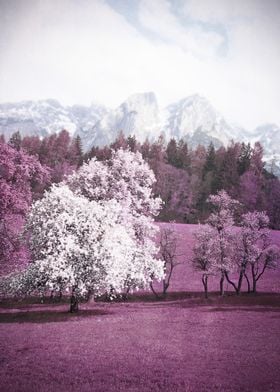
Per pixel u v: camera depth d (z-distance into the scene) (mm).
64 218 31328
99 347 22453
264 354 21359
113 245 31531
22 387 16391
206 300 44281
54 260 30672
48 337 24688
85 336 25016
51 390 16062
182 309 37500
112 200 36125
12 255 37125
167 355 21062
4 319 31109
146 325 28781
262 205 110375
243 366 19344
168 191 119062
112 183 43406
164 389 16219
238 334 26000
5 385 16625
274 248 52656
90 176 42812
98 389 16203
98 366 19156
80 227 31734
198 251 51375
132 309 37562
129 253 35281
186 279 57344
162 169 124188
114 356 20812
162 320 31000
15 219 36656
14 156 37969
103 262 30312
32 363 19578
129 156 44844
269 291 50781
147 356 20859
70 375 17891
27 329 27016
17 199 36344
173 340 24297
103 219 33312
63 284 31375
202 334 25922
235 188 118312
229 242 52375
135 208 44344
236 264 51750
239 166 137875
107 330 26844
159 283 55594
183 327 28203
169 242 54312
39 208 32781
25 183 39500
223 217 54250
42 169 40250
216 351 21875
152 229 45594
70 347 22391
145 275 38125
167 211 115750
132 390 16031
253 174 123125
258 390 16219
